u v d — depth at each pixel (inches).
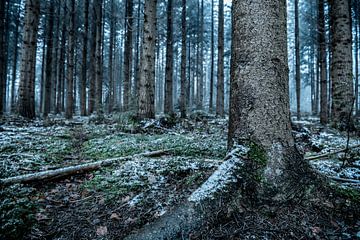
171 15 645.9
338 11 314.2
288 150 113.3
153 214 105.7
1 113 530.6
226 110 996.6
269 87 114.8
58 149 216.8
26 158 179.2
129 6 682.2
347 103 308.2
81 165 163.2
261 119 113.7
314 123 481.1
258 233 88.2
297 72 685.9
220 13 670.5
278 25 119.2
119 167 167.0
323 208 101.3
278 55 117.4
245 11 119.9
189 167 153.8
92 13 803.4
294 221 95.1
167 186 133.3
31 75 478.0
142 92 369.4
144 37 372.2
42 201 122.8
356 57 884.6
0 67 543.2
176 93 1600.6
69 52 620.1
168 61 641.6
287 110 118.8
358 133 285.1
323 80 499.5
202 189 96.7
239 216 93.8
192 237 83.1
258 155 109.8
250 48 117.3
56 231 99.0
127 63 684.7
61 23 896.9
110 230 99.0
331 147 222.4
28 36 474.6
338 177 137.6
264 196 101.7
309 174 111.3
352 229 92.4
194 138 271.3
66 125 395.5
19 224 86.0
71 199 126.4
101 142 248.2
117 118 370.3
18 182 132.8
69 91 609.9
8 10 920.3
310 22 786.2
